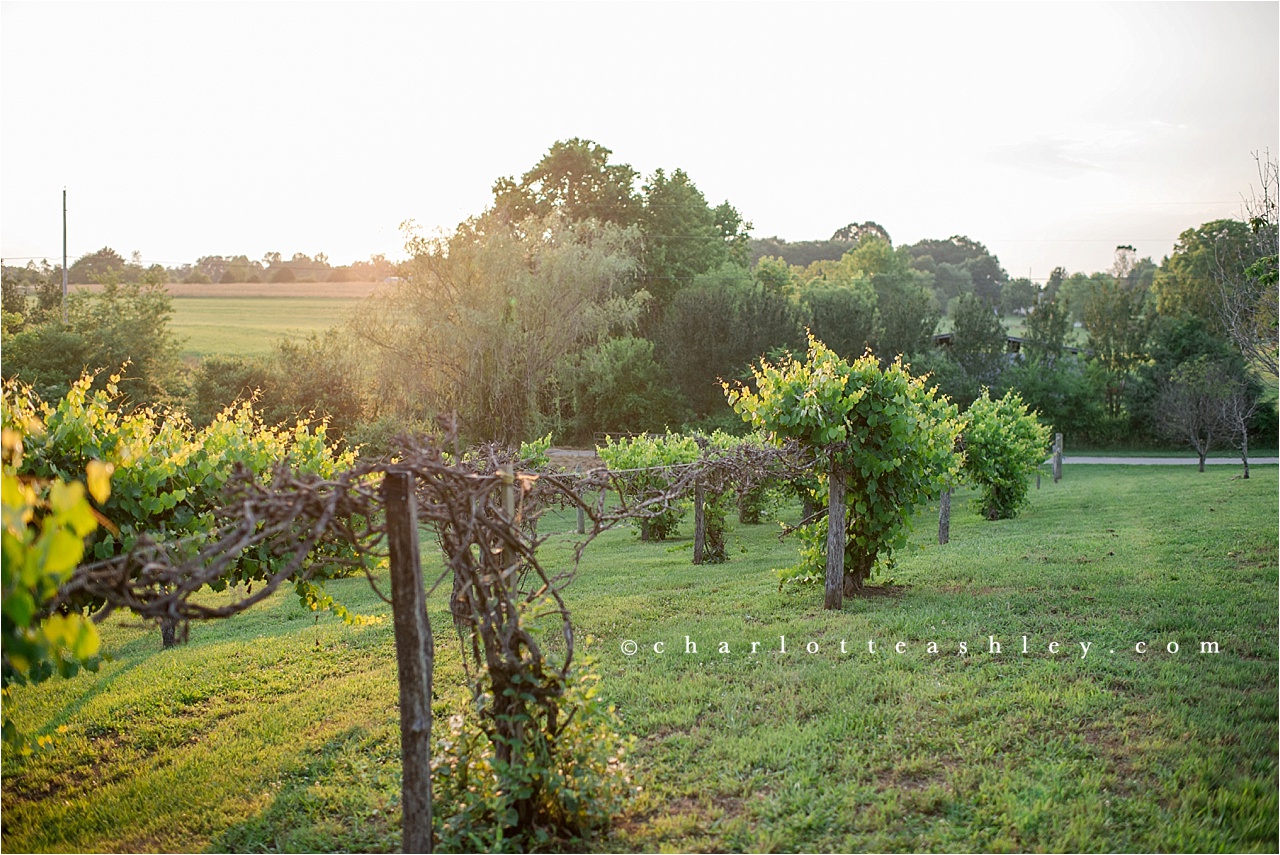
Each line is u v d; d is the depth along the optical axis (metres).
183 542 3.67
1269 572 8.53
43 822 4.78
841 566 8.22
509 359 31.28
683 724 5.29
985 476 15.53
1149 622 6.84
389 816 4.42
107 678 7.54
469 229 31.84
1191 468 29.27
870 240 77.94
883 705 5.35
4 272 40.62
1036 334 43.50
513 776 3.89
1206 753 4.42
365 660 7.38
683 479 6.27
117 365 29.08
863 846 3.77
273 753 5.41
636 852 3.85
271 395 29.52
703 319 38.09
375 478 4.05
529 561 4.26
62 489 2.31
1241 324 16.09
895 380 8.46
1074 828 3.75
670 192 46.94
